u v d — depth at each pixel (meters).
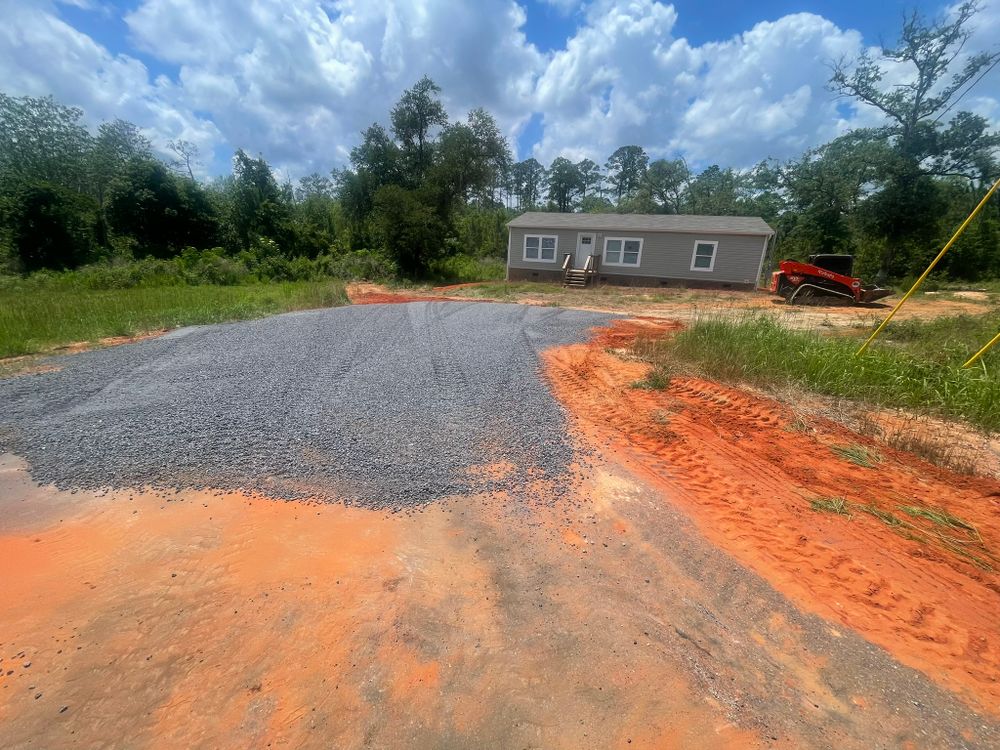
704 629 2.10
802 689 1.81
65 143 31.72
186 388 5.19
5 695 1.77
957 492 3.20
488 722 1.67
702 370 5.81
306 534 2.73
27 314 8.85
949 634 2.06
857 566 2.48
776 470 3.50
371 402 4.77
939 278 22.83
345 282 19.31
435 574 2.42
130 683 1.82
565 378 5.70
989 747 1.59
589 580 2.39
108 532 2.77
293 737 1.62
